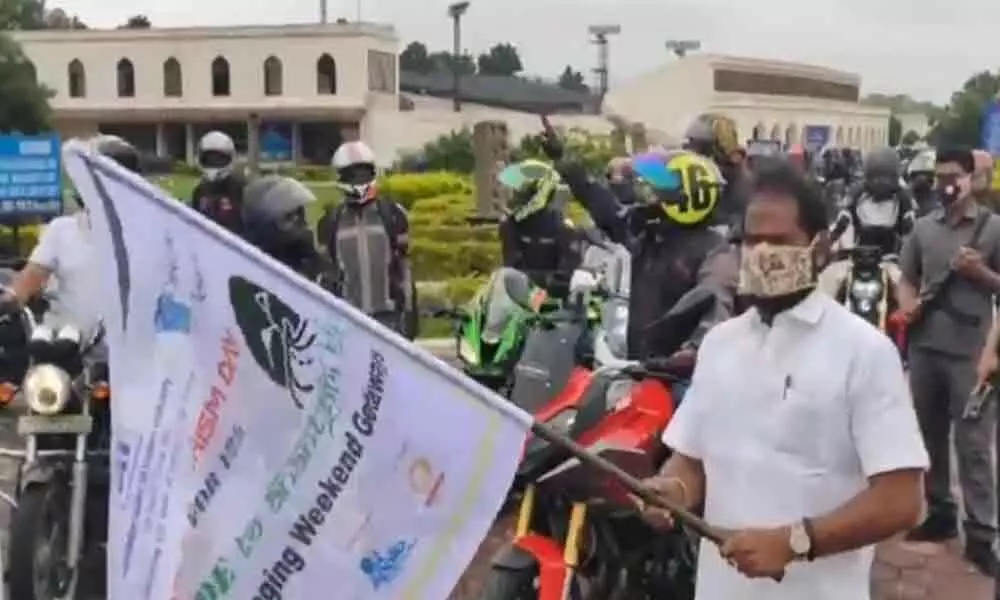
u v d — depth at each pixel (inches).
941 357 277.9
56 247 241.1
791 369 124.6
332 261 335.0
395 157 2481.5
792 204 123.0
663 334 212.4
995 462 263.3
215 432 115.6
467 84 3437.5
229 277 115.3
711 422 130.1
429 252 736.3
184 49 2694.4
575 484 185.0
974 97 1872.5
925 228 279.9
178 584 114.6
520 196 346.6
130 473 114.1
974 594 260.4
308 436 117.8
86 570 239.1
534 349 203.3
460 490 122.2
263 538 116.9
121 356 115.4
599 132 2287.2
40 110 2300.7
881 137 3818.9
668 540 201.6
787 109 3122.5
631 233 254.4
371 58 2669.8
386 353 119.2
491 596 189.9
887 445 121.3
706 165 244.5
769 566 121.8
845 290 330.0
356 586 119.8
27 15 3282.5
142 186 114.7
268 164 2640.3
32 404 222.2
